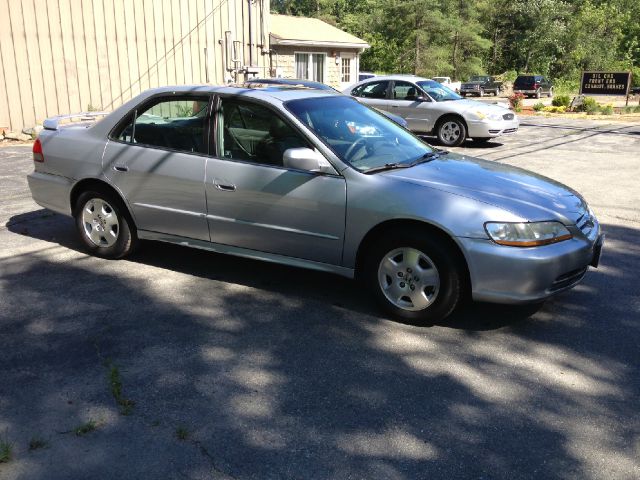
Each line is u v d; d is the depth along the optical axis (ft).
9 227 22.47
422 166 15.24
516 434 10.05
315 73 86.53
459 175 14.80
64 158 18.45
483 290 13.21
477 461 9.35
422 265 13.84
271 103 15.44
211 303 15.40
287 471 9.06
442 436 9.97
